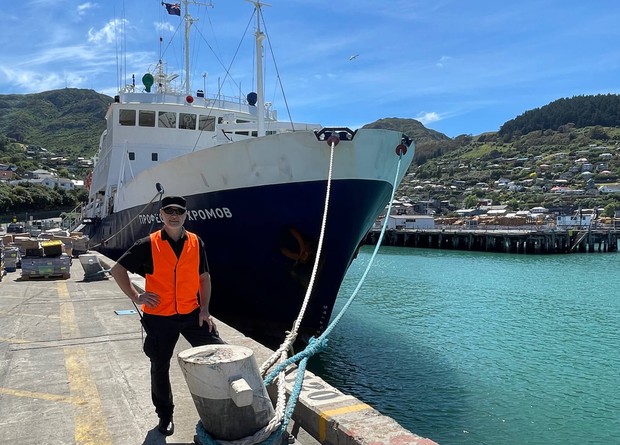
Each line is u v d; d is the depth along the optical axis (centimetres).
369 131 848
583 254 4744
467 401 804
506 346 1176
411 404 786
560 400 814
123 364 521
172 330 312
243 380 269
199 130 1580
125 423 370
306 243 895
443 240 5547
